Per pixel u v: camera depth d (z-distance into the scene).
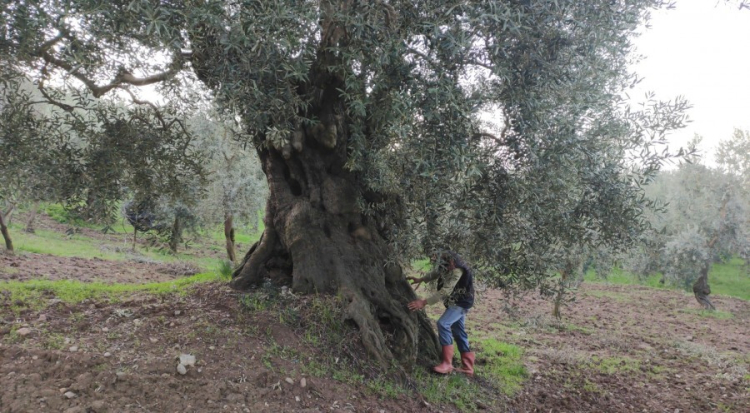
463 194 5.11
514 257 5.73
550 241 5.73
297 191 6.71
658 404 7.18
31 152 5.40
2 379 3.87
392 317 6.21
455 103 4.34
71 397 3.78
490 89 4.98
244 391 4.34
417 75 4.52
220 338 5.10
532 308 15.01
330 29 4.82
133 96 6.30
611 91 6.07
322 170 6.44
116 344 4.70
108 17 3.85
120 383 4.03
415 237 5.23
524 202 5.15
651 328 13.69
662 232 5.69
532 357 8.71
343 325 5.83
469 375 6.76
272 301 6.02
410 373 6.00
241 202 15.22
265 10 3.78
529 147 4.83
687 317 16.53
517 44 4.76
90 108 6.00
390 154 5.12
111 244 19.44
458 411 5.57
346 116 6.20
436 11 4.41
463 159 4.33
